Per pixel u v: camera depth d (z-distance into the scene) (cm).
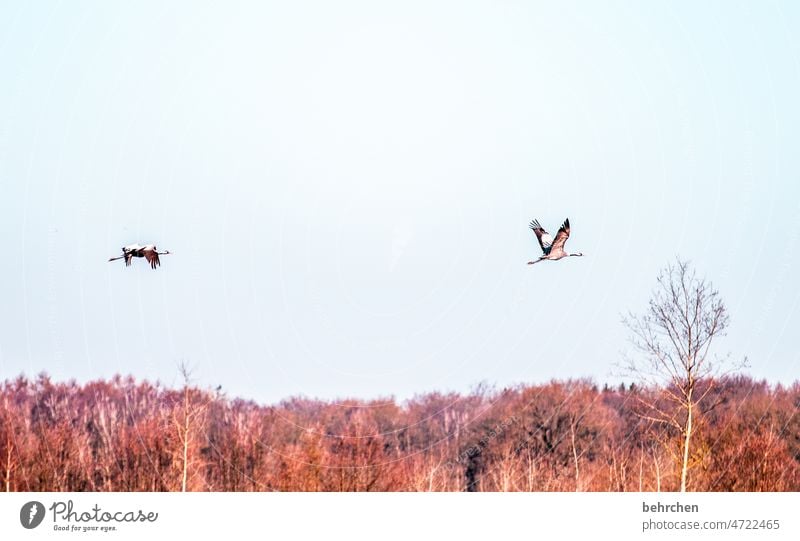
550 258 11750
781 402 19212
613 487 18975
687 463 15150
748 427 18475
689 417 15088
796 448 19162
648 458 18875
